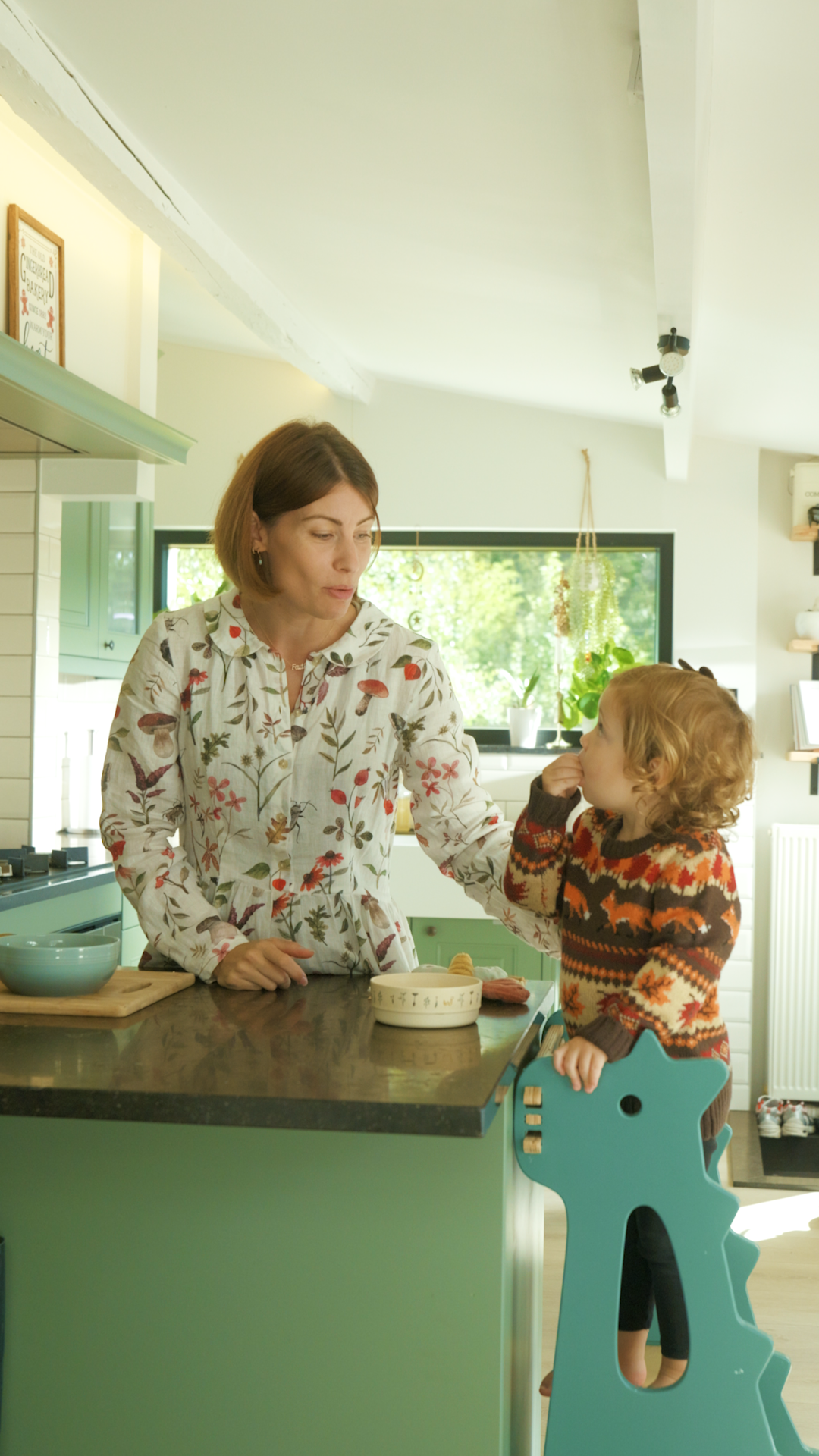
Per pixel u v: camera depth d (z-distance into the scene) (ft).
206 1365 3.90
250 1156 3.87
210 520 16.72
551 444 16.05
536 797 4.96
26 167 10.71
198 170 9.46
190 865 5.68
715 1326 3.89
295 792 5.49
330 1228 3.83
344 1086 3.51
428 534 16.55
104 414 10.22
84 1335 3.97
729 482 15.79
